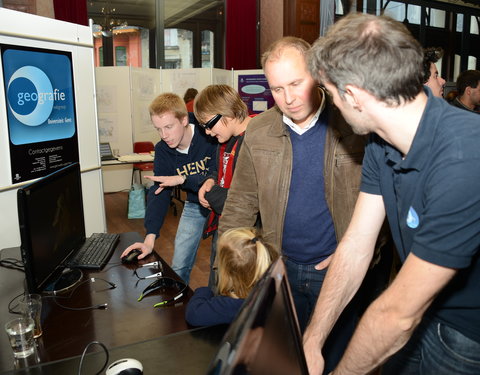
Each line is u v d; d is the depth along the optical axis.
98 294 1.49
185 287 1.48
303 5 7.08
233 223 1.78
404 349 1.23
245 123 1.99
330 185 1.54
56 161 2.69
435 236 0.76
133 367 0.99
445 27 8.38
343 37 0.80
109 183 6.43
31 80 2.44
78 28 2.82
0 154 2.28
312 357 0.97
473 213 0.74
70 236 1.70
